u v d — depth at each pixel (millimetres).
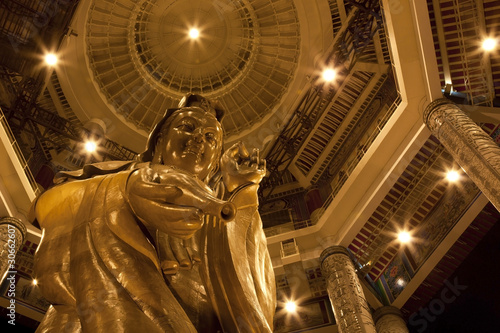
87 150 14453
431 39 10484
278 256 12961
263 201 15273
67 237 2756
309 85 14680
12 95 13180
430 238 12062
